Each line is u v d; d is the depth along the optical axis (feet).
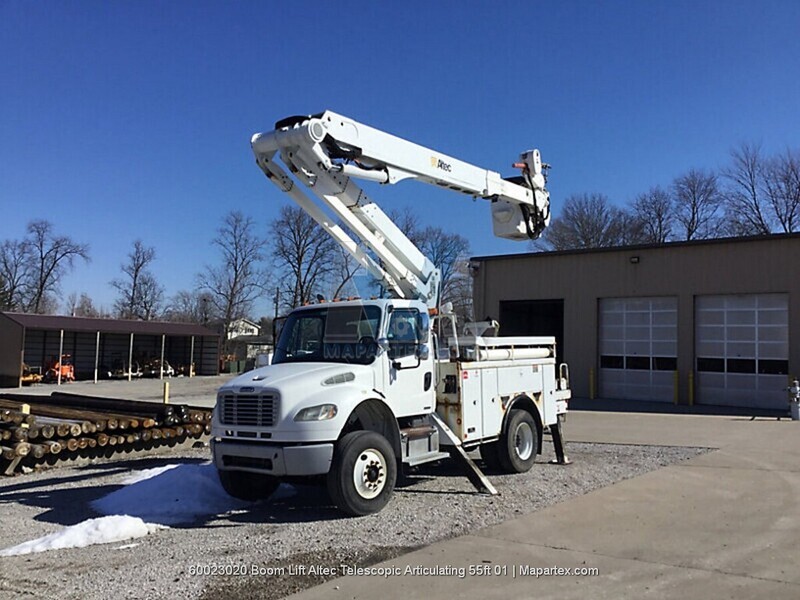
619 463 37.32
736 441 46.68
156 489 28.66
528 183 36.68
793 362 72.43
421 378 29.12
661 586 17.61
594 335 85.81
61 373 129.08
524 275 91.20
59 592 17.79
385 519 24.73
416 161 30.32
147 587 18.07
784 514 25.30
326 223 28.94
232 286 234.99
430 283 32.40
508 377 33.68
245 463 25.43
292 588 17.81
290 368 26.96
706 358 78.54
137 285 254.88
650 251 82.33
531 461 34.81
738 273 76.43
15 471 36.06
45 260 244.42
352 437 25.27
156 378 147.64
